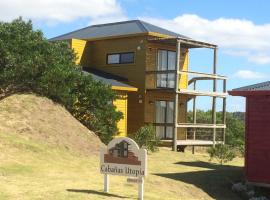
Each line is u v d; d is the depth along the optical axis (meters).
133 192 13.03
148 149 23.75
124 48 31.47
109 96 24.34
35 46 20.95
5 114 19.70
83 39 32.81
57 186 12.82
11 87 21.39
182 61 32.66
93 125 23.42
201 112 41.31
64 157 17.75
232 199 16.14
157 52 31.11
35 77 21.36
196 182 17.16
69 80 22.95
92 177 14.77
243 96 17.55
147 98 30.36
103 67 32.50
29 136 18.64
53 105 22.06
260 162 17.19
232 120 40.25
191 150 33.16
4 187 12.13
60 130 20.17
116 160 12.51
